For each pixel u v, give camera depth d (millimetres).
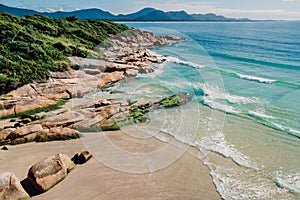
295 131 10945
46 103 12703
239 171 8062
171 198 6773
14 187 6305
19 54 19156
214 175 7766
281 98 15477
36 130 9766
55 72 18250
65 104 13242
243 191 7176
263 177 7832
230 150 9211
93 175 7500
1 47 19297
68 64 20109
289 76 21938
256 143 9859
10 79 14594
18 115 11781
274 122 11844
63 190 6863
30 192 6703
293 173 8055
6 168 7711
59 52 21859
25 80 15750
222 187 7293
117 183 7199
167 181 7391
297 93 16453
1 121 11141
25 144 9172
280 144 9867
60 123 10352
